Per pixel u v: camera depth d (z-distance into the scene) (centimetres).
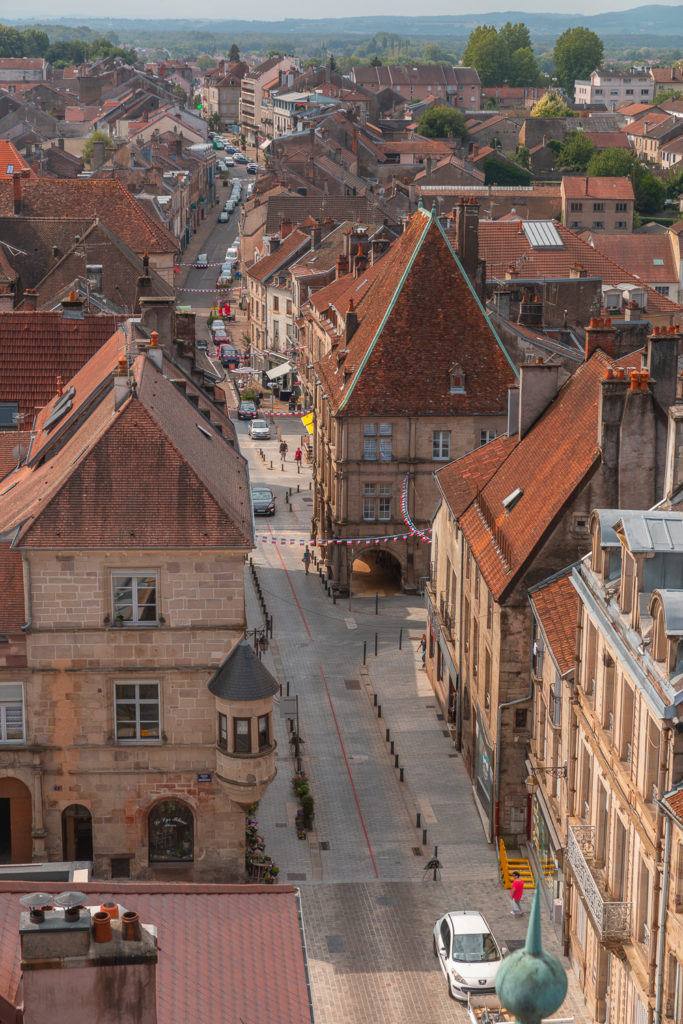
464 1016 4938
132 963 2495
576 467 5897
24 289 12138
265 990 3175
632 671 4225
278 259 17288
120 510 5381
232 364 16850
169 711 5516
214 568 5394
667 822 3925
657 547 4272
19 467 6738
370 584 9869
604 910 4406
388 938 5422
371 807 6488
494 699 6034
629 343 10038
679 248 18412
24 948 2478
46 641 5428
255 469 12675
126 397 5681
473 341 9525
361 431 9356
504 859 5916
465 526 6794
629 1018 4466
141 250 13850
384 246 13562
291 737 7162
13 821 5662
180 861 5722
